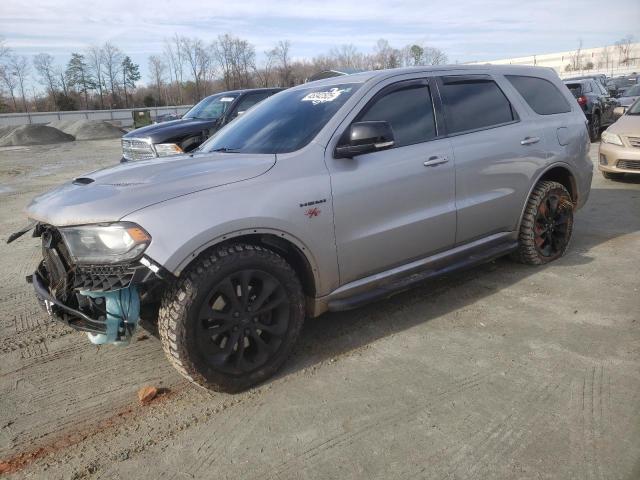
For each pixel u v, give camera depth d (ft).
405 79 12.63
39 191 37.35
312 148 10.84
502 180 14.01
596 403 8.97
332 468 7.90
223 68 217.36
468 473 7.58
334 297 11.22
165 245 8.76
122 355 12.00
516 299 13.57
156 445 8.75
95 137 105.40
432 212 12.41
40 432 9.30
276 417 9.24
